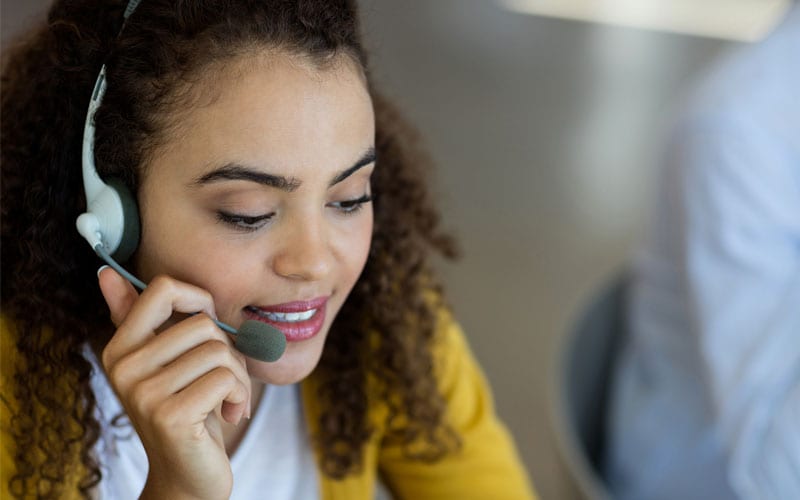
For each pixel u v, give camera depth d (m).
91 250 0.96
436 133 3.81
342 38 0.84
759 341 1.48
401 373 1.20
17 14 1.30
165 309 0.84
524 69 4.44
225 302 0.87
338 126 0.83
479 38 4.72
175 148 0.83
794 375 1.46
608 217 3.32
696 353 1.59
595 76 4.41
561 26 4.96
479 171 3.56
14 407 1.00
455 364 1.29
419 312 1.21
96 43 0.88
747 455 1.44
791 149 1.50
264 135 0.81
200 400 0.81
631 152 3.75
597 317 1.73
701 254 1.54
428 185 1.23
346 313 1.17
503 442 1.34
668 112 4.06
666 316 1.68
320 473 1.17
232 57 0.81
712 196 1.53
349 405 1.17
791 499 1.40
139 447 1.04
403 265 1.19
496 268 3.02
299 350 0.92
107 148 0.86
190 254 0.85
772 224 1.50
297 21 0.81
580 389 1.66
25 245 0.96
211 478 0.84
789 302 1.48
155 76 0.82
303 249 0.85
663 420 1.67
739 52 1.65
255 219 0.84
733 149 1.51
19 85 0.97
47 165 0.93
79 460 1.01
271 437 1.12
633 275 1.78
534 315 2.83
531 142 3.80
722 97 1.55
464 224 3.23
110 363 0.84
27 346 0.98
